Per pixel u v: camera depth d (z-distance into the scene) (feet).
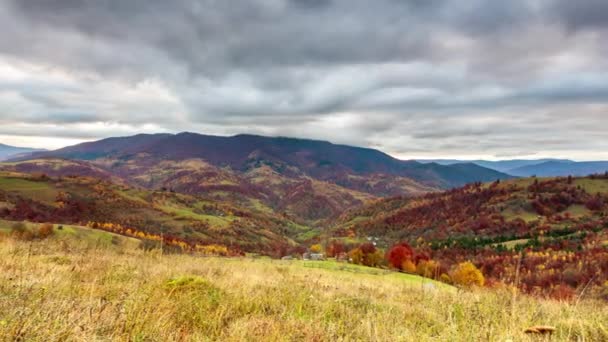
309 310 19.38
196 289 19.76
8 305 12.81
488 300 22.25
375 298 26.48
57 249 35.42
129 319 12.76
